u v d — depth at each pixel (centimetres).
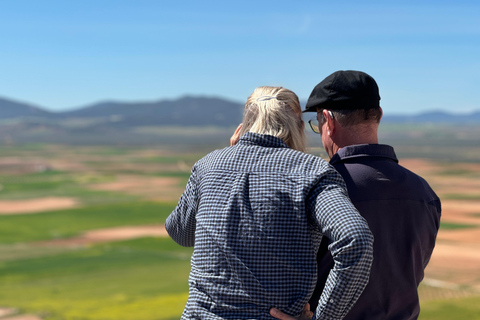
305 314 176
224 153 192
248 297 168
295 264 169
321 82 210
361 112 203
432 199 215
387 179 203
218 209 178
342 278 157
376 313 200
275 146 188
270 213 171
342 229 158
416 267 209
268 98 198
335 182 175
